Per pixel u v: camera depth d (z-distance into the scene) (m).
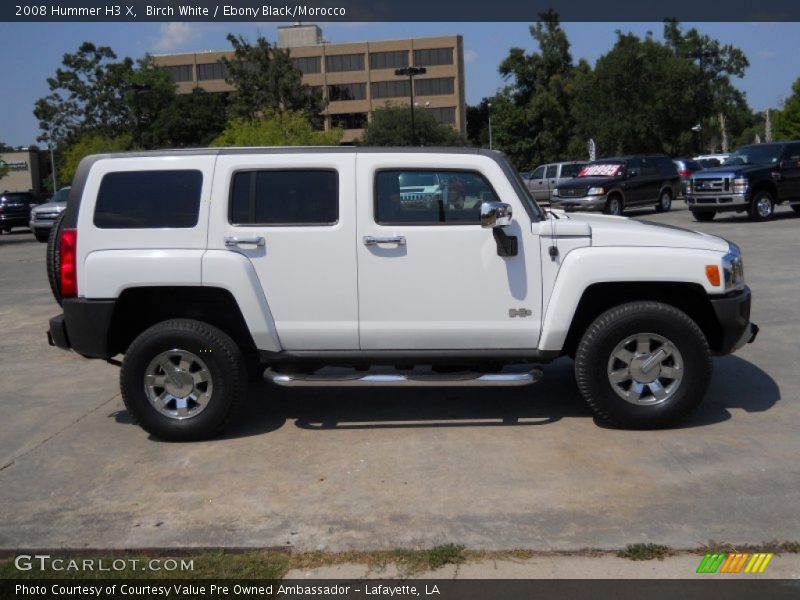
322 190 5.53
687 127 51.47
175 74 93.06
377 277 5.48
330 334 5.55
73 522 4.45
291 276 5.52
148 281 5.48
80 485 4.97
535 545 4.02
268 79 55.34
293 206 5.54
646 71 49.50
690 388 5.45
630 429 5.59
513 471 4.94
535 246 5.44
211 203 5.51
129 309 5.82
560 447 5.32
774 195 19.53
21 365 8.22
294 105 56.03
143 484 4.95
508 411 6.14
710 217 20.67
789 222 18.83
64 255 5.59
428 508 4.47
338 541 4.12
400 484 4.81
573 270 5.39
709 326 5.74
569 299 5.40
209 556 4.03
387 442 5.54
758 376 6.85
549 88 57.00
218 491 4.80
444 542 4.07
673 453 5.16
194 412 5.63
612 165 24.16
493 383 5.45
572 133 57.19
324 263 5.49
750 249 14.43
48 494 4.85
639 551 3.91
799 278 11.26
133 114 68.25
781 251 13.94
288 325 5.55
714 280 5.38
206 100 69.31
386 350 5.59
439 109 88.31
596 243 5.44
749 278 11.45
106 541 4.20
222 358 5.55
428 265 5.46
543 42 57.75
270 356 5.60
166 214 5.55
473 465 5.06
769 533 4.07
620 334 5.42
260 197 5.54
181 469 5.18
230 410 5.61
